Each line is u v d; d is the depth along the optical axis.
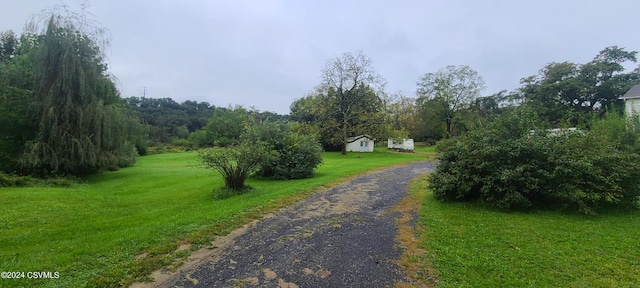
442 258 4.59
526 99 42.47
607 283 3.79
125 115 19.58
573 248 4.96
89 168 17.92
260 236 5.70
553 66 39.38
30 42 17.66
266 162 12.82
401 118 54.00
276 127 16.00
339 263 4.46
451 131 48.41
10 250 4.90
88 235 5.77
